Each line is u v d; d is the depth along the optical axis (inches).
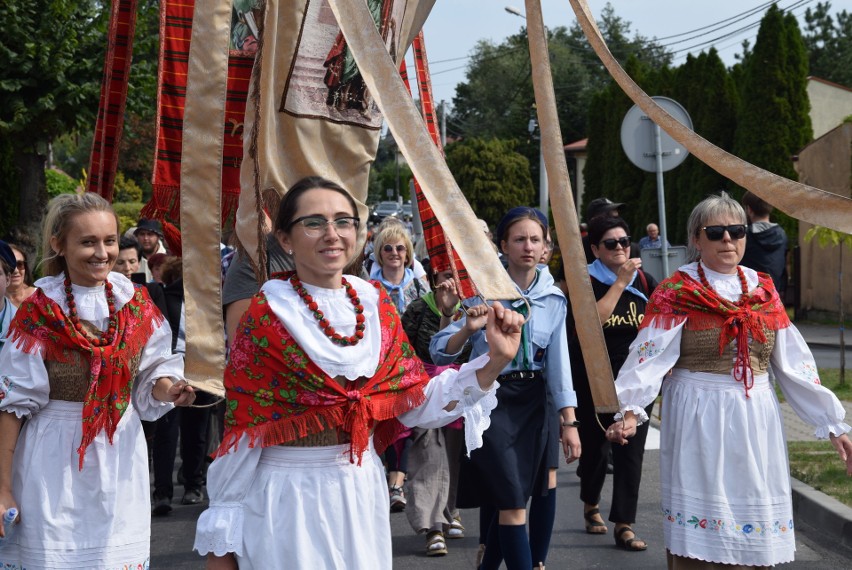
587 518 249.1
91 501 142.4
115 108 161.2
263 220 142.5
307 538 109.7
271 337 110.8
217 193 134.7
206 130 134.7
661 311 171.6
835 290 817.5
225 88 135.0
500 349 113.2
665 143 359.9
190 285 134.7
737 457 166.9
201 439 290.7
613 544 238.7
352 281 117.8
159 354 150.0
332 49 163.6
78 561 141.0
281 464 111.3
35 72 508.7
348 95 166.7
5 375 140.8
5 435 140.2
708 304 168.1
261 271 142.9
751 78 824.9
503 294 101.7
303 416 110.1
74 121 528.4
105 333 145.3
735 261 172.4
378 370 114.5
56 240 144.7
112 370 143.3
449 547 242.4
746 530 166.4
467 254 102.7
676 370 173.9
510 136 2449.6
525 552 173.0
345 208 114.7
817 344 673.6
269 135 160.9
